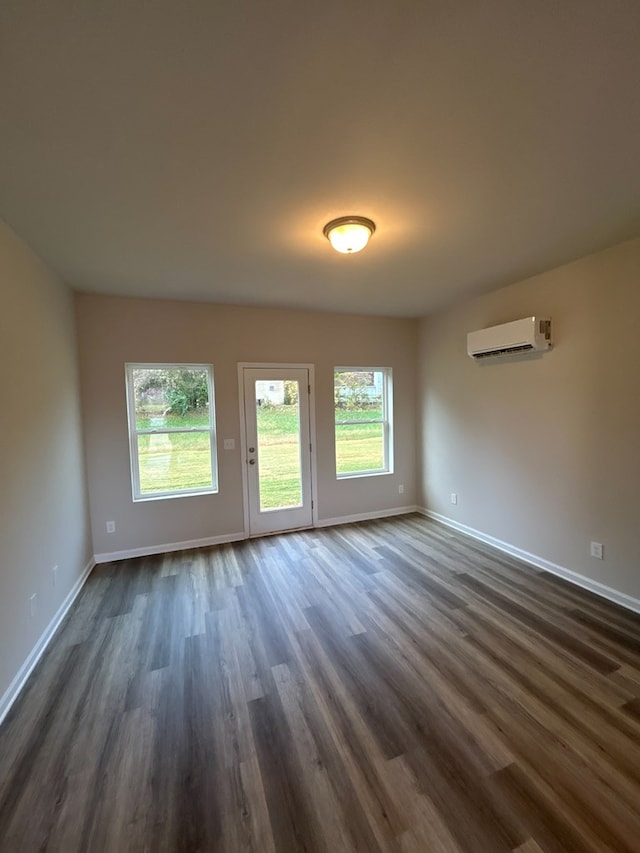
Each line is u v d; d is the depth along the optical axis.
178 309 3.68
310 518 4.33
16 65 1.10
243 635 2.35
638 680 1.91
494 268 2.91
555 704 1.77
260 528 4.09
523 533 3.36
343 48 1.08
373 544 3.80
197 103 1.26
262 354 4.02
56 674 2.04
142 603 2.76
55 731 1.67
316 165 1.63
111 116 1.31
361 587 2.93
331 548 3.72
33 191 1.76
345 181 1.75
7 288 2.02
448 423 4.23
